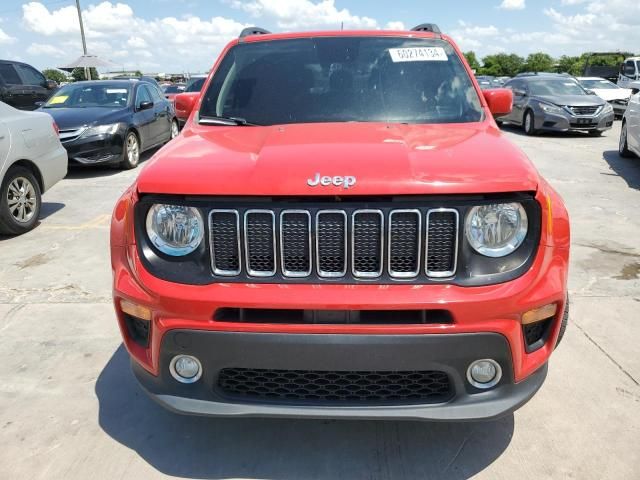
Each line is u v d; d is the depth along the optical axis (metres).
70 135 8.73
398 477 2.33
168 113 11.73
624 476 2.29
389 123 2.84
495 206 2.00
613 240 5.38
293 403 2.09
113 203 7.19
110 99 10.00
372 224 1.99
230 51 3.51
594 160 9.84
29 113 6.05
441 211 1.97
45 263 4.95
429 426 2.65
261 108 3.06
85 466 2.41
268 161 2.12
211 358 2.05
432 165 2.07
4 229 5.66
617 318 3.70
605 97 16.83
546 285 2.04
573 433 2.56
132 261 2.14
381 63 3.22
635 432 2.56
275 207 1.99
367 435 2.60
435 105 2.98
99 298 4.17
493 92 3.17
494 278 1.99
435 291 1.96
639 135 8.62
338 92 3.07
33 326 3.72
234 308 2.01
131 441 2.57
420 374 2.06
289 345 1.98
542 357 2.15
